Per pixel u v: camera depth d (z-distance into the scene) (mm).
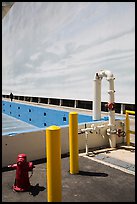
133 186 3443
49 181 2887
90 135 5609
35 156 4789
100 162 4570
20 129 10727
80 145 5469
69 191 3299
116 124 5957
